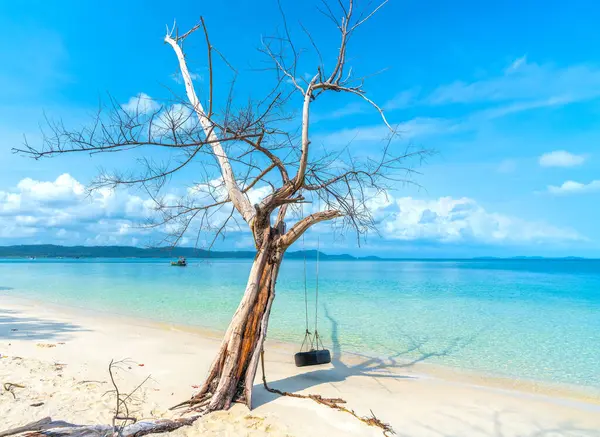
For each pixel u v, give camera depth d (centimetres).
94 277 4450
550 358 1073
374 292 2780
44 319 1540
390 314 1789
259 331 666
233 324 664
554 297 2483
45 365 823
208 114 696
